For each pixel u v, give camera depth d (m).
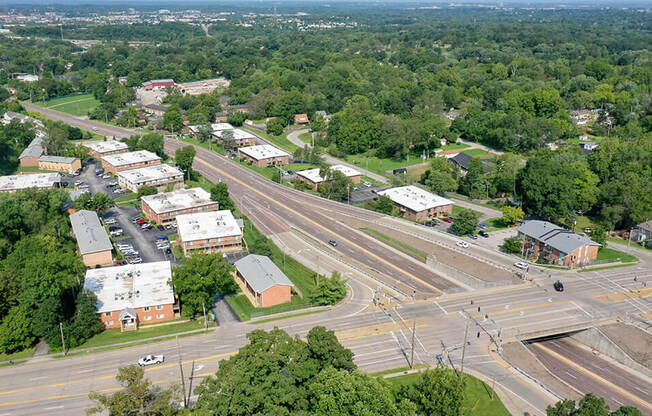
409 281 158.00
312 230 197.50
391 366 116.56
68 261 137.00
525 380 113.62
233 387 89.75
